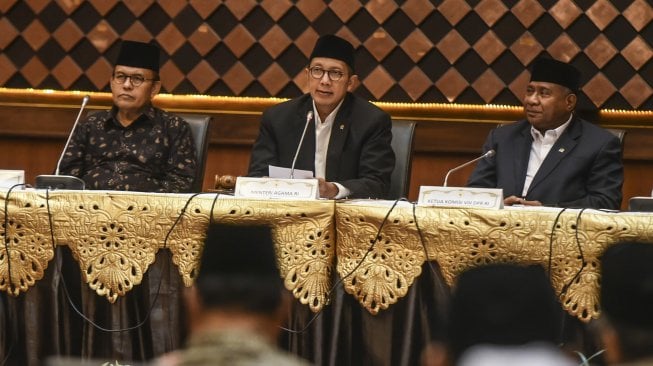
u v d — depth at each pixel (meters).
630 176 12.48
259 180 7.26
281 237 6.92
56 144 13.07
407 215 6.81
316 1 12.67
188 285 6.96
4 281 7.13
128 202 7.03
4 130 12.97
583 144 9.51
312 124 9.61
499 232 6.71
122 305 7.05
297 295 6.87
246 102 12.83
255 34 12.80
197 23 12.85
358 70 12.68
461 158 12.60
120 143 9.77
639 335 3.49
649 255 3.81
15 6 13.04
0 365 7.15
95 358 7.09
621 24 12.36
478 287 3.02
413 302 6.82
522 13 12.41
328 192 8.35
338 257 6.95
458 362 2.97
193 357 3.14
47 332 7.11
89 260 7.06
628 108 12.38
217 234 3.88
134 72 9.71
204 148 9.86
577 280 6.63
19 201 7.10
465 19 12.54
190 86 12.91
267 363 3.12
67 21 12.96
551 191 9.39
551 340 2.99
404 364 6.83
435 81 12.62
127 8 12.92
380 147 9.49
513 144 9.78
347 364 6.92
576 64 12.44
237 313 3.35
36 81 13.02
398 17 12.64
